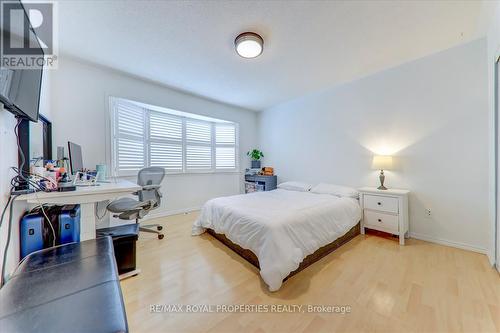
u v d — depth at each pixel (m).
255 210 2.06
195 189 4.01
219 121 4.34
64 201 1.41
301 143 3.92
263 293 1.48
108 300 0.80
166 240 2.47
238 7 1.64
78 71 2.58
